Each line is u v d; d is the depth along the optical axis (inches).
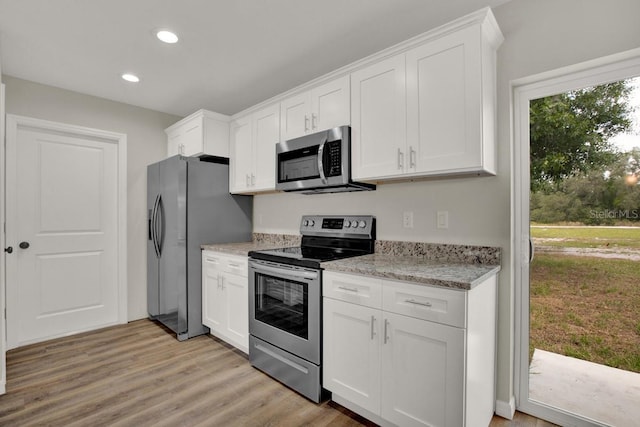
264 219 130.0
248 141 117.4
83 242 121.3
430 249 82.1
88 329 122.0
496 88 72.1
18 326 107.3
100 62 96.3
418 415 59.2
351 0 69.8
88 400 76.5
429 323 57.8
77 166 120.1
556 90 69.0
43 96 111.3
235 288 102.6
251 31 81.0
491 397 69.5
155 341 112.3
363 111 81.2
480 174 71.2
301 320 79.9
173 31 80.7
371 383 66.0
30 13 72.6
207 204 120.7
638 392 62.2
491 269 66.7
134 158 133.0
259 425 68.2
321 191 100.2
